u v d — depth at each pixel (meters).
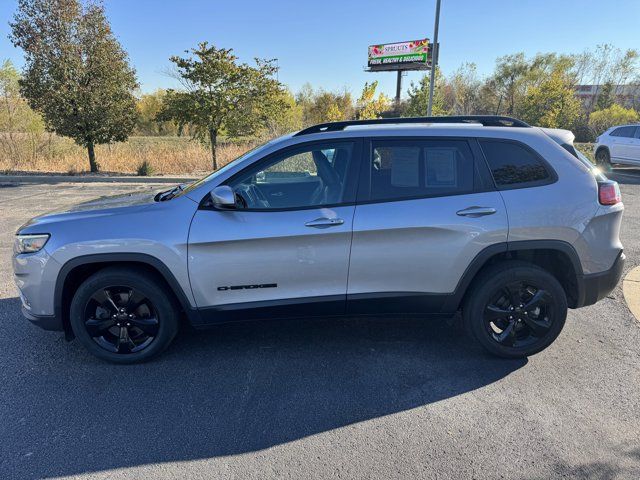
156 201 3.60
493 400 3.05
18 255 3.36
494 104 46.25
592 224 3.34
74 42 13.96
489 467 2.46
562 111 31.48
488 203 3.29
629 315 4.30
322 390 3.19
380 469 2.46
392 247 3.30
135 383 3.30
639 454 2.54
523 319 3.47
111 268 3.38
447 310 3.47
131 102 15.12
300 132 3.59
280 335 4.00
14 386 3.27
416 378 3.33
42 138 18.25
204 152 17.38
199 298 3.35
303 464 2.50
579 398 3.06
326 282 3.36
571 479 2.37
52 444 2.67
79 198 10.86
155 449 2.63
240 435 2.74
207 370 3.46
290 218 3.27
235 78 13.70
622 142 15.02
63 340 3.94
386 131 3.42
